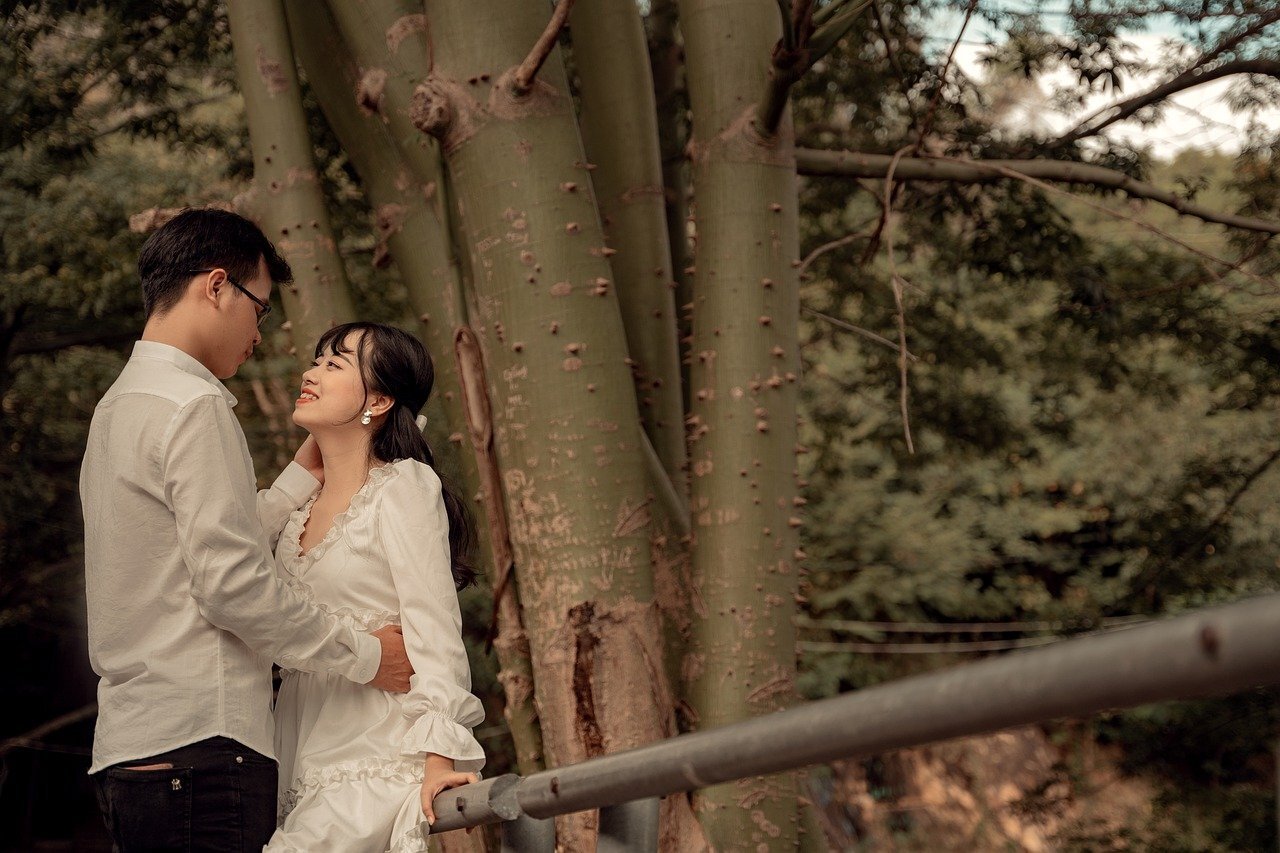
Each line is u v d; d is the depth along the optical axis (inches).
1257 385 339.9
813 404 432.1
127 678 79.0
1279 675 25.6
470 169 168.4
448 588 85.7
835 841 596.7
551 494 166.9
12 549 419.5
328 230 178.5
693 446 188.5
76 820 496.4
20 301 336.5
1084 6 264.8
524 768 178.2
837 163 260.4
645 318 213.6
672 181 260.4
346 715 85.4
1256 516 371.2
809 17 158.7
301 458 97.0
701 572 184.7
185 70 332.2
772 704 181.0
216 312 83.4
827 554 659.4
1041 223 309.3
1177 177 292.7
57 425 426.0
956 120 297.4
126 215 320.8
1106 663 29.5
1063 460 586.9
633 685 166.7
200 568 76.5
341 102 194.4
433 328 184.2
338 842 79.9
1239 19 256.8
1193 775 392.5
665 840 173.9
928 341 373.4
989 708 33.4
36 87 301.1
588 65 213.0
